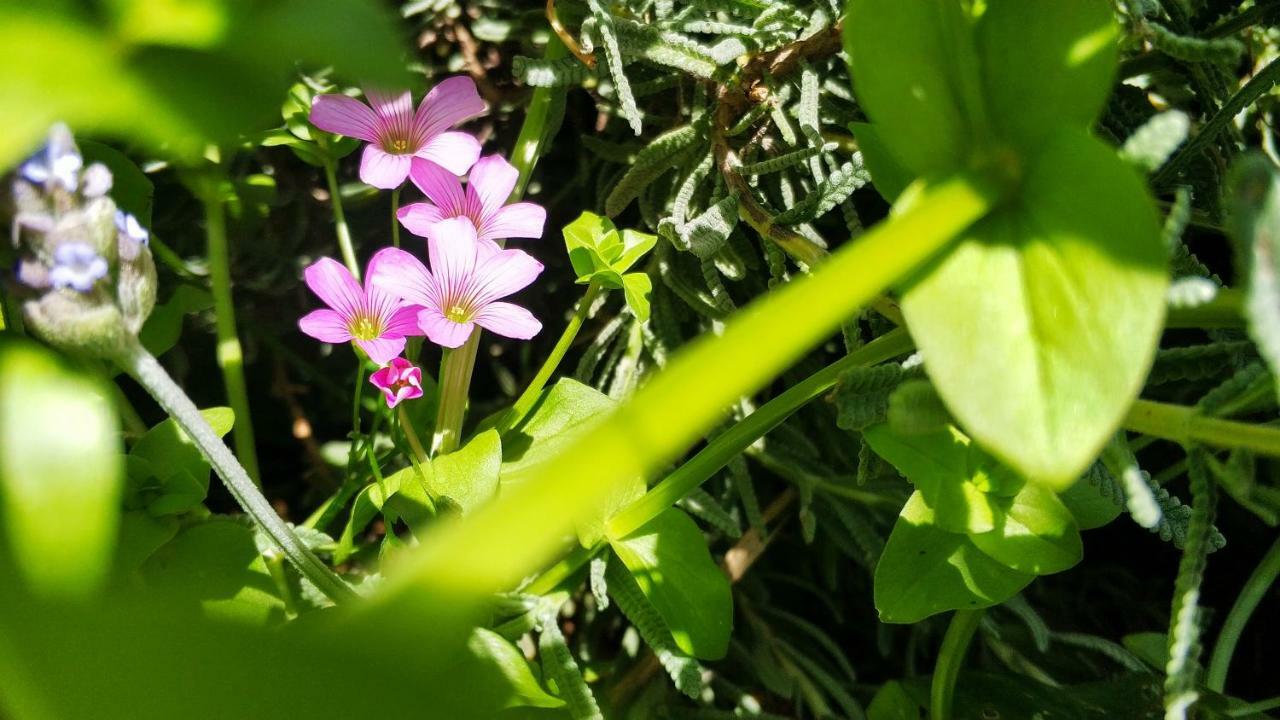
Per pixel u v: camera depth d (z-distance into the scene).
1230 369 0.40
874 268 0.30
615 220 0.42
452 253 0.36
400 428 0.38
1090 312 0.30
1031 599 0.43
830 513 0.41
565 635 0.41
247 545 0.35
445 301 0.36
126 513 0.35
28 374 0.31
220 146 0.37
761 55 0.38
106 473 0.30
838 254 0.30
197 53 0.26
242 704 0.24
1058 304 0.30
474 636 0.35
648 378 0.40
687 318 0.41
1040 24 0.31
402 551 0.36
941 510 0.35
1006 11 0.32
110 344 0.32
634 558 0.36
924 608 0.35
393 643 0.24
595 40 0.38
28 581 0.29
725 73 0.38
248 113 0.27
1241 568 0.43
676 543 0.37
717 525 0.39
